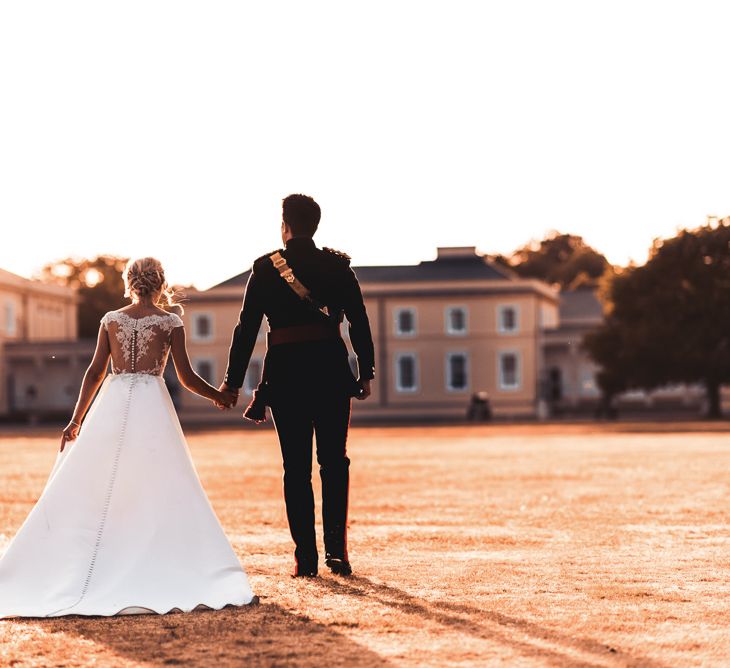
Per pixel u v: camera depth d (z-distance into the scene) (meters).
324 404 6.74
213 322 69.62
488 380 69.31
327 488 6.89
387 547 8.40
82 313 86.94
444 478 17.11
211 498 13.55
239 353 6.71
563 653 4.61
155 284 6.34
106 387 6.18
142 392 6.14
